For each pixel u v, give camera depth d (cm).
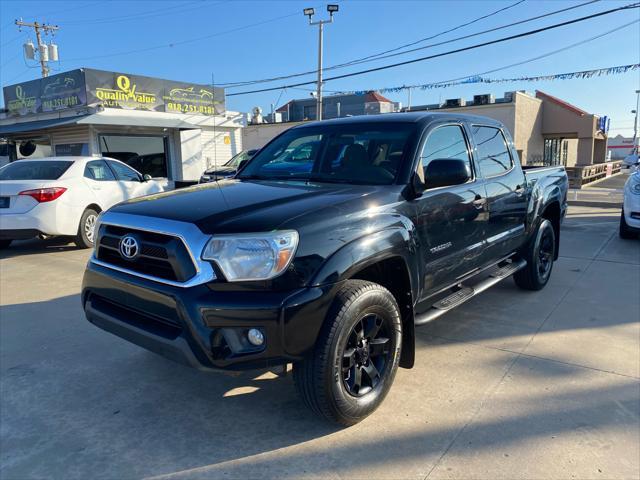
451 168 334
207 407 326
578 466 262
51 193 773
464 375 366
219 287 257
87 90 1691
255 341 258
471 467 262
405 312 338
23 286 611
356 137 392
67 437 293
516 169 514
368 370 305
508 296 555
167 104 1964
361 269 290
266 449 280
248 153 1512
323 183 361
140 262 290
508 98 2645
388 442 285
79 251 834
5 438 292
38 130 1858
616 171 4122
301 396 285
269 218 271
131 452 278
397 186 339
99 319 314
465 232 402
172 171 2008
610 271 662
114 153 1794
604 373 366
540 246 563
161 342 272
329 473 259
